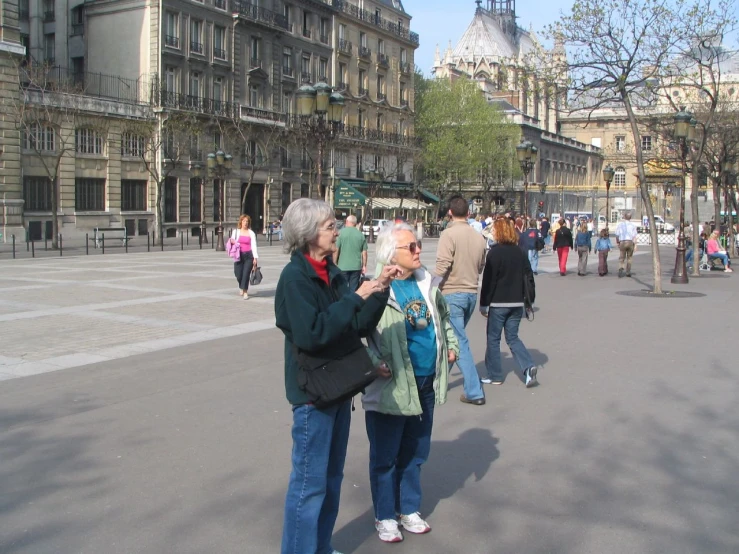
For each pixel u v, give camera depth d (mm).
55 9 53781
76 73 52688
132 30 49719
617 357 10500
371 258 30266
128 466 6004
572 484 5707
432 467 6082
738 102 39094
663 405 7965
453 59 121125
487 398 8305
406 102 75312
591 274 26172
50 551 4535
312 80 62875
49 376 9055
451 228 8234
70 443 6562
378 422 4777
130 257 30594
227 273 22703
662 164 45125
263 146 56938
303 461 4043
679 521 5023
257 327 12805
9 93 39375
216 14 52844
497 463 6176
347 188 54906
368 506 5340
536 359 10398
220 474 5840
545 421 7402
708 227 32312
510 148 73938
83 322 13023
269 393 8297
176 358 10188
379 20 71750
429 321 4941
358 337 4070
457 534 4848
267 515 5082
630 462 6191
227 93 54156
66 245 39656
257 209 57594
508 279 8766
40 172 42781
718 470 6004
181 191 50781
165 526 4898
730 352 10859
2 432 6859
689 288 20953
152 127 47062
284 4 59875
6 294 16828
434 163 70625
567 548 4625
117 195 47031
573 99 20188
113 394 8219
